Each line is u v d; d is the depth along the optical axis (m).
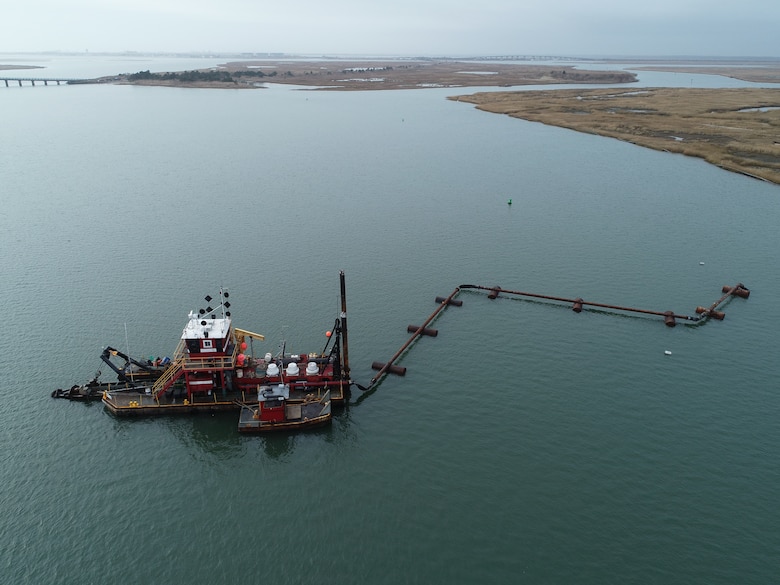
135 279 91.56
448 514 48.69
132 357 69.94
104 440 57.16
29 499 49.84
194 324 62.09
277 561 44.56
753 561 44.47
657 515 48.56
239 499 50.31
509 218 124.06
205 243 107.44
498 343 75.19
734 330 78.75
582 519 48.19
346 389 63.28
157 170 166.62
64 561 44.38
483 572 43.62
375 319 80.94
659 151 191.88
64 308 82.06
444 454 55.44
